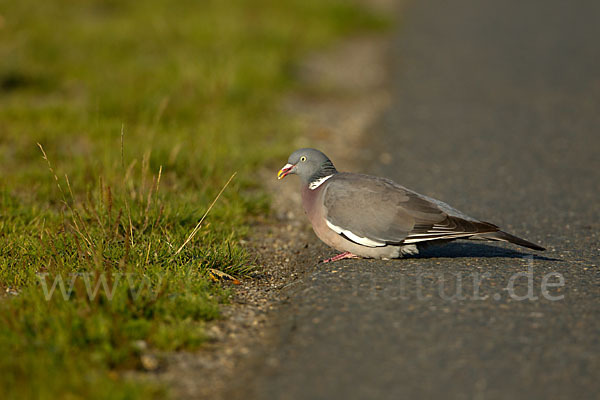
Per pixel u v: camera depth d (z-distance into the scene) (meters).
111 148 13.36
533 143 15.52
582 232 10.66
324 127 16.72
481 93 19.52
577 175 13.48
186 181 12.27
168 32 22.50
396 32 26.98
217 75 17.84
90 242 8.73
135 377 6.58
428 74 21.48
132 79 17.80
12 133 14.35
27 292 7.84
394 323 7.48
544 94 19.34
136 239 9.54
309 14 27.12
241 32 22.91
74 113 15.62
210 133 14.44
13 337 6.79
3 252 9.25
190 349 7.09
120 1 26.70
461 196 12.40
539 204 11.97
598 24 28.02
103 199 10.41
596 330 7.34
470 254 9.66
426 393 6.28
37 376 6.21
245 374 6.71
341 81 20.72
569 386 6.36
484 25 28.09
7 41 20.30
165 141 13.69
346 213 9.09
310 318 7.66
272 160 14.40
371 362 6.76
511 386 6.36
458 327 7.38
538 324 7.46
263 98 17.67
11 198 11.21
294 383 6.48
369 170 13.90
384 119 17.41
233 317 7.90
